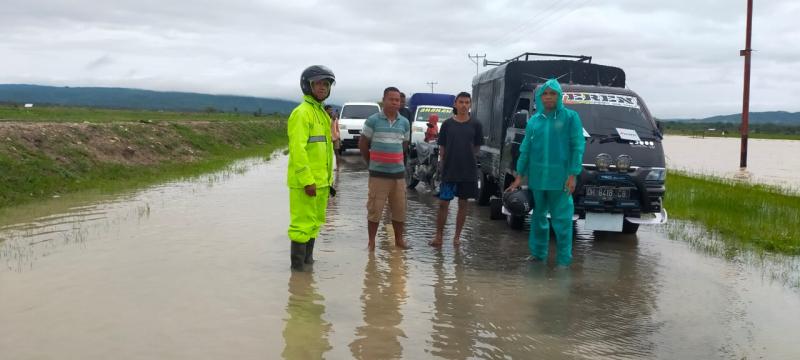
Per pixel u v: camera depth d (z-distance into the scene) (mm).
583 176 8102
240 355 4328
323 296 5727
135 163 15953
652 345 4836
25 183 11117
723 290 6375
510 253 7805
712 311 5688
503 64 11250
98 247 7258
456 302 5719
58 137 14125
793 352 4742
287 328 4879
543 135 7191
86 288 5719
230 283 6016
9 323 4797
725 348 4809
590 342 4855
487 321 5246
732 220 10211
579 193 8156
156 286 5844
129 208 9984
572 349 4703
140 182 13539
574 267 7227
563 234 7258
